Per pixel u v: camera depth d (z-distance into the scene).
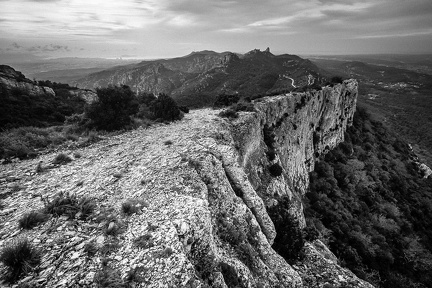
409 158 85.25
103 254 7.64
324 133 57.38
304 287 13.50
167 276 7.09
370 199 48.56
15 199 10.91
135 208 10.05
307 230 24.59
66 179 13.11
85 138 21.02
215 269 9.15
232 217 12.89
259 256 12.70
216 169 14.82
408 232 45.16
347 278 15.75
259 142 28.81
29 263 6.94
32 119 31.72
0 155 15.74
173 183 12.46
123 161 15.73
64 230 8.66
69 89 60.38
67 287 6.41
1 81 41.66
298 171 41.41
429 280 33.59
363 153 68.81
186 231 8.91
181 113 33.06
